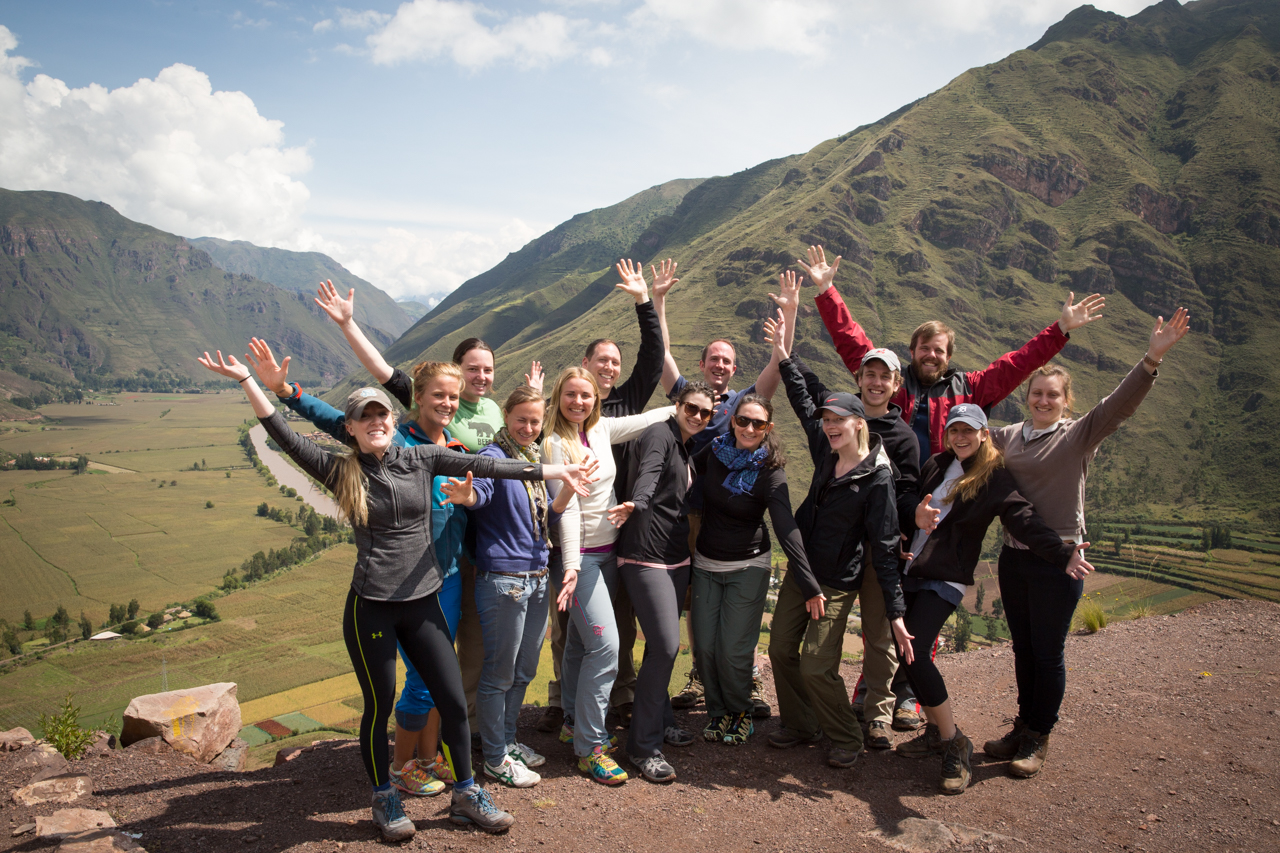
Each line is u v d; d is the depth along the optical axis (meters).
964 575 4.95
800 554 5.04
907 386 6.06
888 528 4.92
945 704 4.81
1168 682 6.51
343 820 4.32
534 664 4.91
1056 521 4.98
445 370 4.78
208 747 5.83
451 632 4.72
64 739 5.32
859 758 5.29
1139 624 8.53
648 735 4.95
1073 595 4.82
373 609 4.10
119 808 4.47
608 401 6.20
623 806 4.54
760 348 186.00
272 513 166.88
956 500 4.98
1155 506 154.12
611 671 4.95
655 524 5.10
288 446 4.02
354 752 5.42
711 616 5.50
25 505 175.38
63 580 118.88
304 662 76.50
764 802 4.66
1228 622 8.17
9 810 4.37
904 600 5.11
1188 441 181.25
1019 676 5.16
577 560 4.81
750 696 5.65
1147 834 4.15
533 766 5.02
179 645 84.94
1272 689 6.09
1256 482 160.38
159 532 150.75
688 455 5.80
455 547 4.73
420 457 4.30
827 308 6.57
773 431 5.29
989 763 5.21
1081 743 5.44
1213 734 5.36
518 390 4.89
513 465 4.44
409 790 4.66
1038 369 5.63
